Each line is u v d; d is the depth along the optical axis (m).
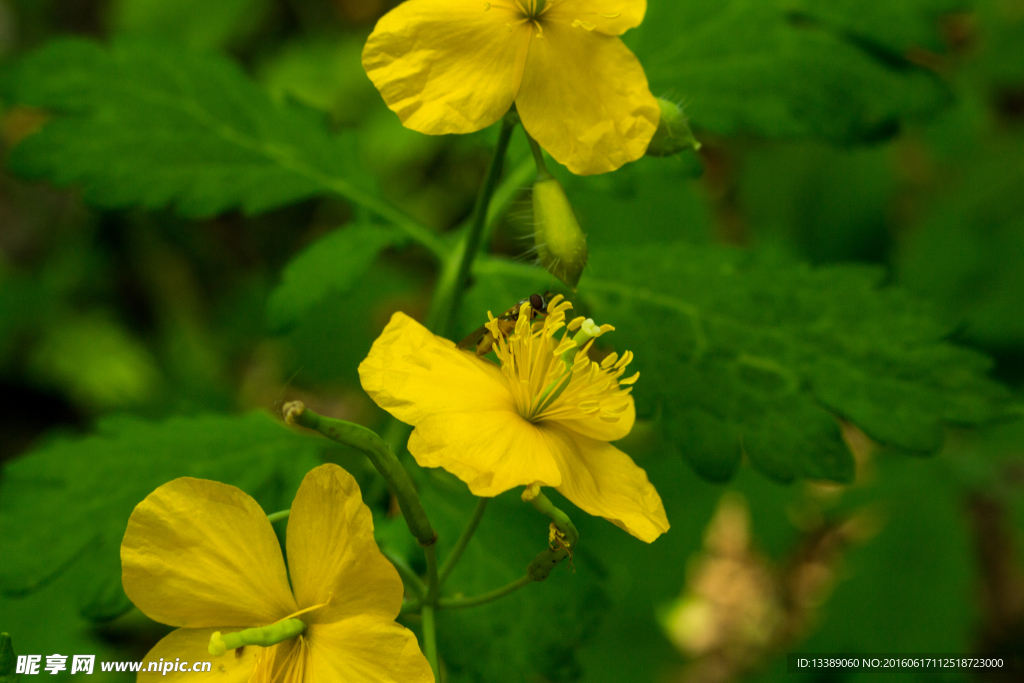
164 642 0.21
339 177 0.26
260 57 0.51
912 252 0.42
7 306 0.47
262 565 0.20
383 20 0.21
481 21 0.21
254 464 0.24
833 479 0.24
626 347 0.25
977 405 0.24
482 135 0.26
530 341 0.21
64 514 0.24
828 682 0.32
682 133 0.21
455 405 0.21
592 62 0.21
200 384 0.46
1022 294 0.39
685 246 0.25
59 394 0.48
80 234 0.49
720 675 0.42
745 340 0.24
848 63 0.26
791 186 0.44
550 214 0.21
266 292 0.49
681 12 0.27
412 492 0.20
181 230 0.50
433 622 0.21
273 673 0.21
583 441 0.22
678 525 0.35
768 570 0.44
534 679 0.25
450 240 0.26
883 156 0.44
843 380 0.24
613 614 0.34
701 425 0.24
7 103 0.26
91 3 0.55
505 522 0.25
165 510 0.20
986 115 0.43
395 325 0.21
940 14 0.27
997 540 0.40
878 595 0.32
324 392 0.44
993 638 0.38
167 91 0.26
